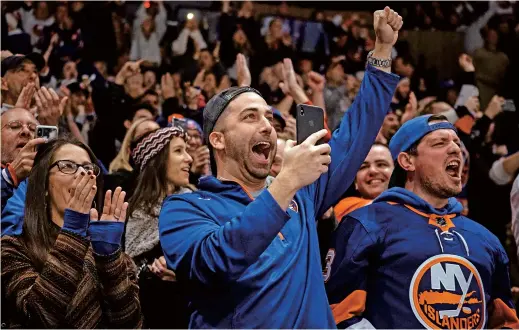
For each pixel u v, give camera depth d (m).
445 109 7.32
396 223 3.39
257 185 3.09
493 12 9.47
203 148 5.11
